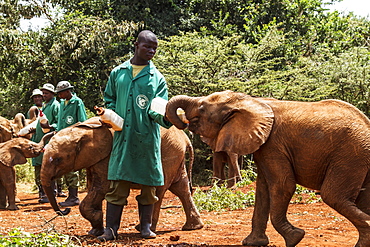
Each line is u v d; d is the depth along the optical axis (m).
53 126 12.07
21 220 8.98
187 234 7.04
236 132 5.77
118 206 6.42
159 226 8.05
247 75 18.34
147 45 6.48
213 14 23.95
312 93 17.44
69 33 21.50
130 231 7.43
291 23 24.52
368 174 5.31
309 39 24.22
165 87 6.70
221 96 6.04
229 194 10.66
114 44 22.25
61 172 6.89
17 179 18.52
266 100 5.96
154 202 6.62
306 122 5.51
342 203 5.26
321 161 5.40
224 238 6.64
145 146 6.37
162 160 7.07
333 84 17.70
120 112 6.46
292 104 5.75
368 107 17.36
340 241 6.31
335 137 5.34
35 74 22.39
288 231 5.58
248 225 7.96
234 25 23.53
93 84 22.77
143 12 23.64
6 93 25.30
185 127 6.13
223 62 17.69
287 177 5.58
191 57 17.73
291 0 25.53
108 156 6.72
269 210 6.14
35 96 14.00
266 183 6.11
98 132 6.80
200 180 18.53
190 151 8.23
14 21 22.27
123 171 6.26
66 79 22.88
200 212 9.95
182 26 23.64
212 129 6.01
